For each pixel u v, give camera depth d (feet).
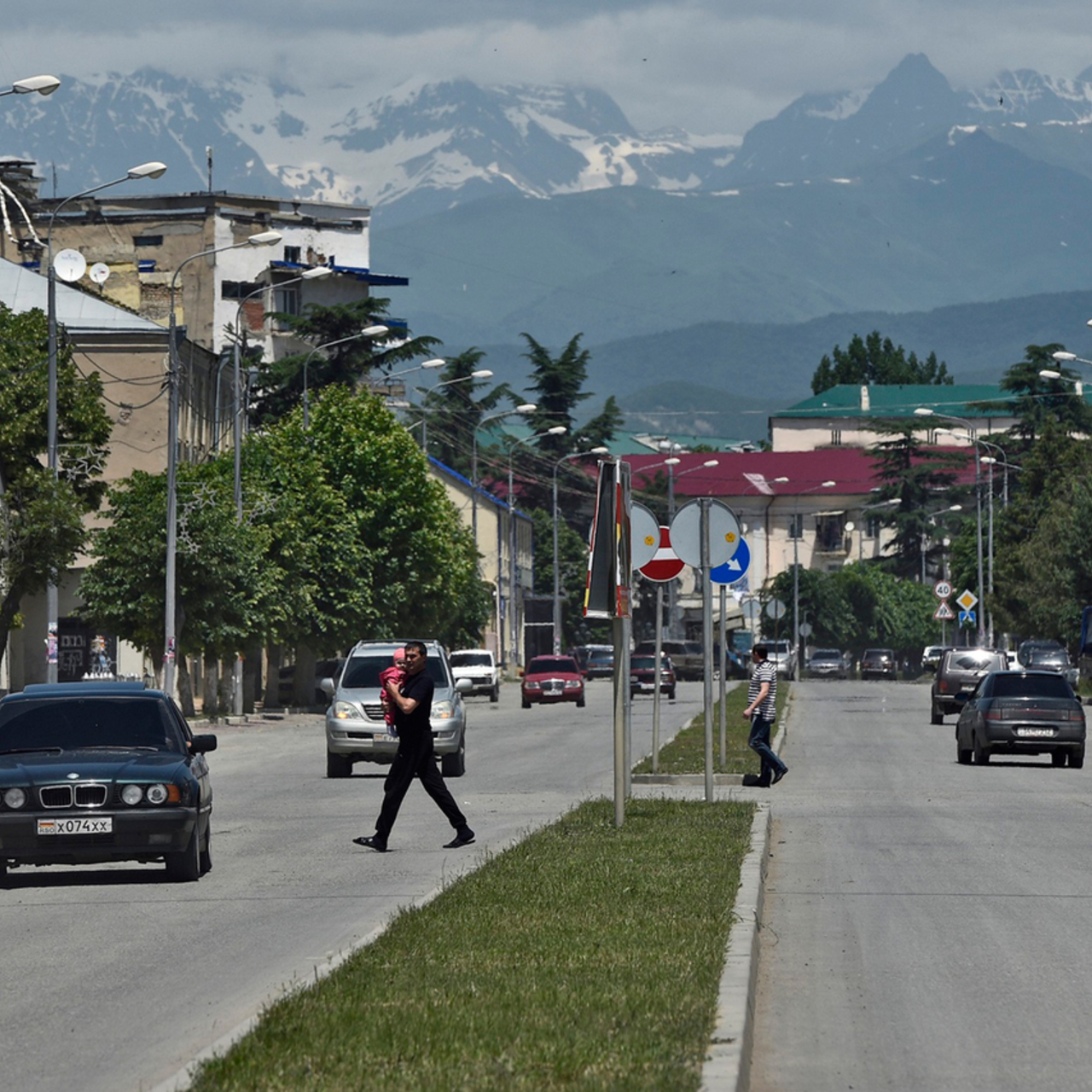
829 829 183.83
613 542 166.40
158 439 604.49
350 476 549.54
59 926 122.31
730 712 479.41
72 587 572.10
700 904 114.42
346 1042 74.84
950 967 103.35
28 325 443.73
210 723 453.17
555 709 560.61
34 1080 75.77
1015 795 226.58
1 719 152.46
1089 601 614.34
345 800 227.20
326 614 531.91
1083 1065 78.79
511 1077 68.49
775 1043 83.66
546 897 118.42
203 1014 89.51
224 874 150.20
